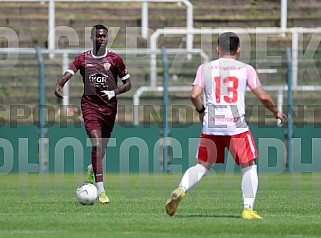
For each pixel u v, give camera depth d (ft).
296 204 132.26
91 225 97.14
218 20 285.64
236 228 94.68
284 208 124.77
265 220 103.55
